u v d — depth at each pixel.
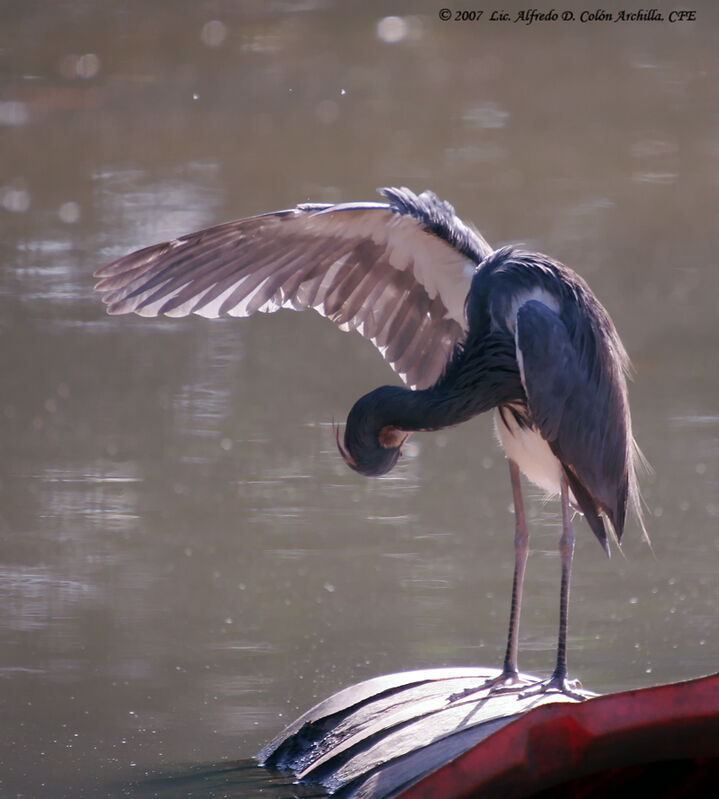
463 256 8.70
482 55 35.69
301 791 7.27
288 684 9.08
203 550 11.54
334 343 17.34
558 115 29.94
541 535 12.02
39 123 28.30
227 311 8.86
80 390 15.41
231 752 7.98
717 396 15.25
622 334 17.42
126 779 7.61
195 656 9.57
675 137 28.16
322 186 23.92
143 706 8.71
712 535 11.83
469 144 27.39
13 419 14.61
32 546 11.52
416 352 9.14
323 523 12.19
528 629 10.11
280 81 32.25
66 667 9.33
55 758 7.90
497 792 5.58
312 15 39.38
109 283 8.66
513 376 8.22
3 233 21.12
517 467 8.59
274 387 15.61
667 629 10.02
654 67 34.44
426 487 13.14
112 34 36.31
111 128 28.00
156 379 15.83
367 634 9.95
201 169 25.12
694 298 18.78
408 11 39.94
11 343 17.03
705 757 5.75
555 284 8.17
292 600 10.58
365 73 33.34
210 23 37.88
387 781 6.89
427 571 11.18
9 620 10.15
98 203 22.84
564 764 5.59
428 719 7.47
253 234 8.70
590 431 8.06
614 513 8.36
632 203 23.44
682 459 13.44
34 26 36.88
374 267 8.90
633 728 5.57
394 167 25.44
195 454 13.74
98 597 10.52
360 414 8.23
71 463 13.36
